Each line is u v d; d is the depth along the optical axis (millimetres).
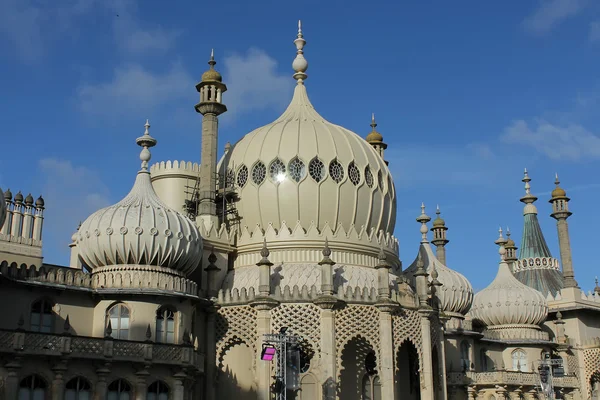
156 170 60906
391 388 48844
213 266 51750
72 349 39750
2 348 37406
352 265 54406
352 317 49656
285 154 56156
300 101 63469
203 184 56562
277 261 54000
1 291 41875
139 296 44875
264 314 49094
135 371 41938
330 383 47594
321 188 55531
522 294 71875
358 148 58938
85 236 46438
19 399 38188
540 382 63094
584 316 78750
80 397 40250
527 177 101875
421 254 69312
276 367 46969
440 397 55031
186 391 44312
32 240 47812
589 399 74562
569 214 81938
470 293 68562
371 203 57469
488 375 64375
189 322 46906
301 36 66375
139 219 46031
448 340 65000
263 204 55688
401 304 51750
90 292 44406
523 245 97938
